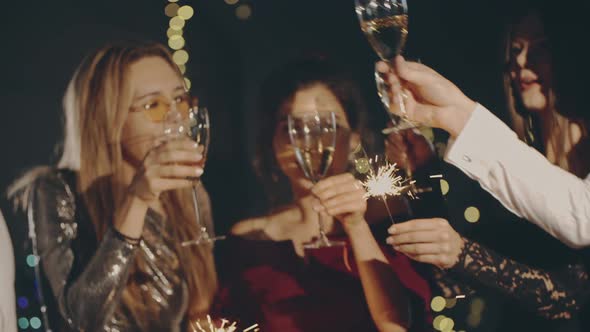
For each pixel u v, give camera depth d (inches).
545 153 75.4
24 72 84.0
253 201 82.2
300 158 60.6
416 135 69.4
